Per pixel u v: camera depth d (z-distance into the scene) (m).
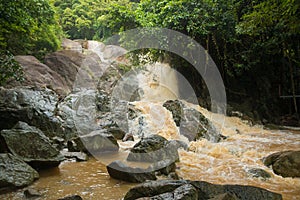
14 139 4.84
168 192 3.24
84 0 19.17
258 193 3.49
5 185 3.99
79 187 4.22
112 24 10.35
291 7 5.83
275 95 11.02
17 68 6.30
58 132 6.90
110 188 4.19
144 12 10.95
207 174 4.94
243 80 11.12
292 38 9.79
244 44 10.47
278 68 11.00
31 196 3.82
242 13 9.91
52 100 8.05
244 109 10.16
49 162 5.01
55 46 13.02
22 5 6.73
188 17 9.74
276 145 7.00
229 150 6.43
